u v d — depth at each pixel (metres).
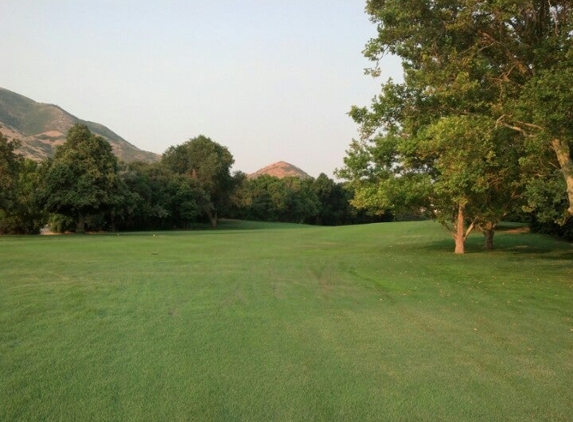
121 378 5.59
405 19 12.93
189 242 33.91
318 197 112.31
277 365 6.14
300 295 11.49
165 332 7.70
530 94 11.04
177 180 75.75
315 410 4.80
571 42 11.69
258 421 4.55
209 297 10.97
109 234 48.09
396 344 7.21
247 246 31.30
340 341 7.33
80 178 48.62
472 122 11.98
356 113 18.52
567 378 5.79
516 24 13.13
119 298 10.59
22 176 51.88
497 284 13.60
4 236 40.56
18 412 4.66
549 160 14.23
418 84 13.95
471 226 26.31
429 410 4.84
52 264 17.02
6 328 7.77
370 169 24.94
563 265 18.86
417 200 24.19
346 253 25.95
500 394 5.27
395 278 14.83
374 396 5.17
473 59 13.09
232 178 86.56
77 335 7.42
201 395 5.13
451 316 9.26
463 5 12.48
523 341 7.44
